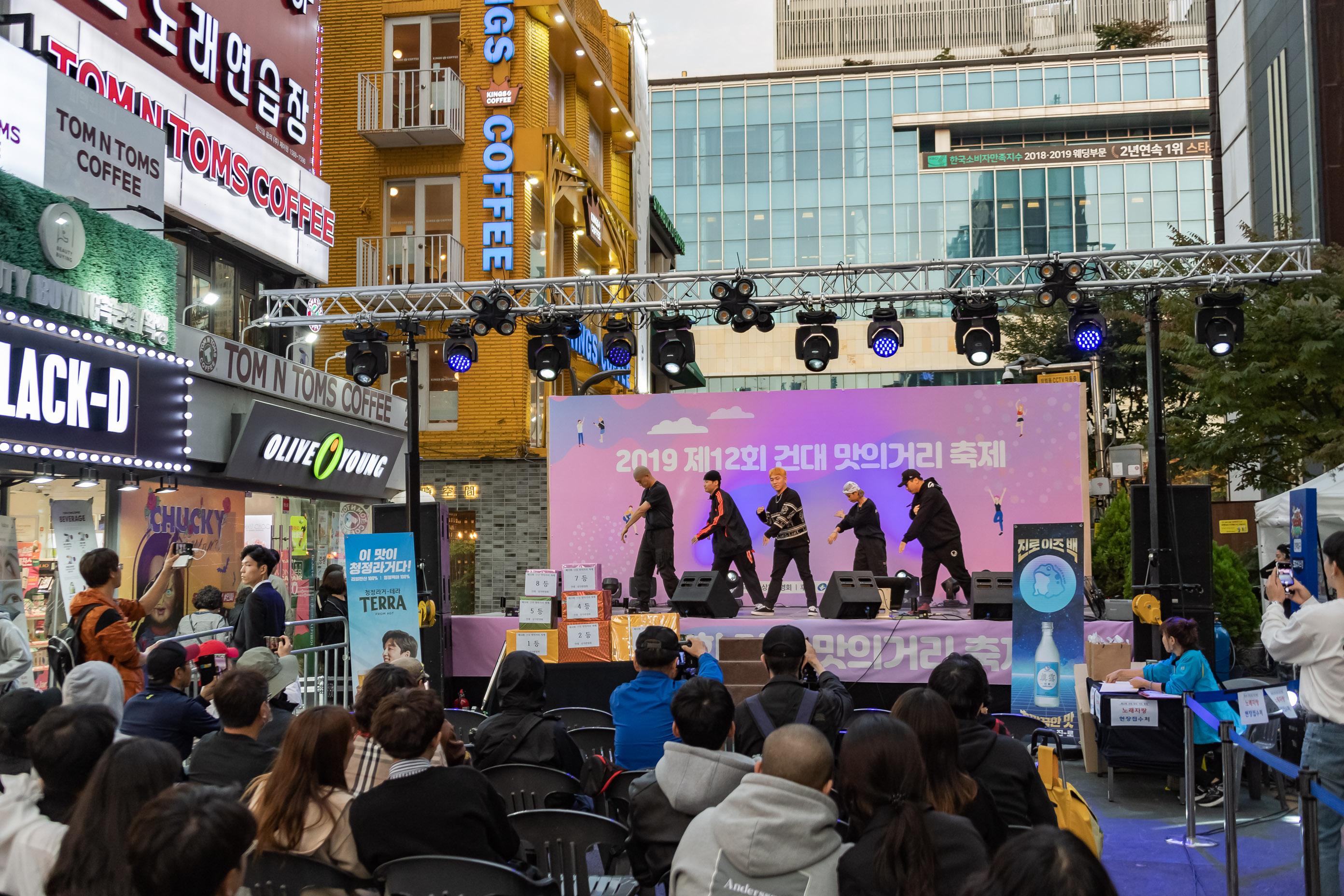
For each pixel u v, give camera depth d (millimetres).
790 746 2799
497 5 19781
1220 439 17375
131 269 10555
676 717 3725
